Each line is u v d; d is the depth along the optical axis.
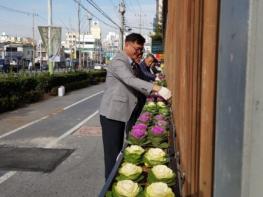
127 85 4.95
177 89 4.71
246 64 0.94
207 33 2.00
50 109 17.59
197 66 2.48
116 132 5.10
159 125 4.42
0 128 12.33
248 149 0.93
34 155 8.65
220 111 1.30
